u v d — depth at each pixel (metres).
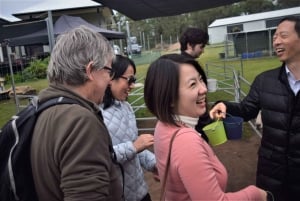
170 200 1.47
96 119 1.31
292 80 2.36
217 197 1.30
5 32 6.71
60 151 1.22
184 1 6.94
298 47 2.30
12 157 1.28
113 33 11.17
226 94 10.16
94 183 1.20
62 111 1.28
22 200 1.28
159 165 1.53
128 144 2.17
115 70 2.24
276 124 2.40
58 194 1.26
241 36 23.19
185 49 3.22
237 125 2.20
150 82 1.50
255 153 5.48
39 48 23.70
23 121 1.33
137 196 2.31
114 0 6.38
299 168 2.35
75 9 19.30
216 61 22.77
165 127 1.49
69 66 1.36
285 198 2.45
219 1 7.20
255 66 17.92
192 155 1.33
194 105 1.48
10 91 14.11
